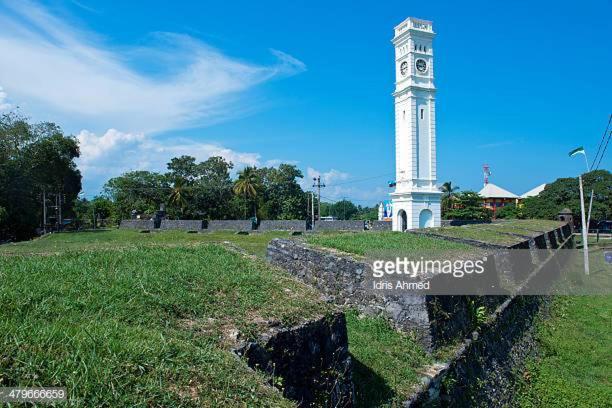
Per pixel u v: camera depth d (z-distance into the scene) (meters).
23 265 5.84
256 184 56.91
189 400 3.18
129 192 57.78
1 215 32.56
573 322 15.84
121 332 3.97
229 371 3.76
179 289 5.60
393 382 6.55
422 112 38.56
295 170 64.81
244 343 4.48
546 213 52.97
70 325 3.93
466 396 7.62
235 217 59.56
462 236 16.30
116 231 33.59
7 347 3.22
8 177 36.00
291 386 4.77
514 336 11.49
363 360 6.89
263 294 5.94
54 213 56.12
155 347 3.73
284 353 4.81
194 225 35.53
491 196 78.56
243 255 8.07
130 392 3.09
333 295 9.45
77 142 45.88
